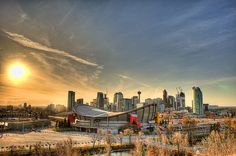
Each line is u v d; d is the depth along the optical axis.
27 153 174.00
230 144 197.00
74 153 173.38
